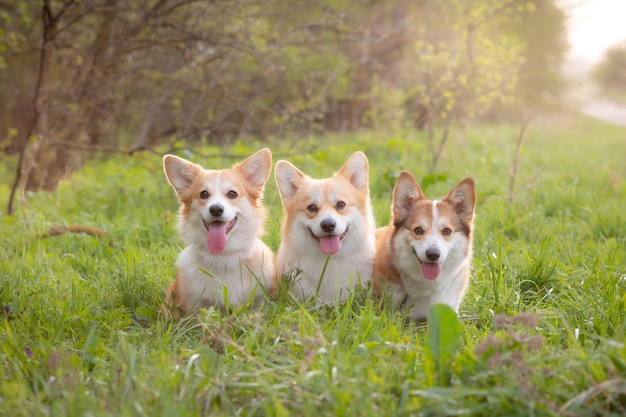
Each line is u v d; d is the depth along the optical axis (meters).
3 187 5.62
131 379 2.99
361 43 6.86
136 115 6.62
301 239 3.45
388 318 3.28
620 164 6.00
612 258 3.62
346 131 7.52
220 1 4.96
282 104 6.54
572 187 4.46
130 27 4.90
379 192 4.45
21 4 4.75
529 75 12.95
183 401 2.94
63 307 3.35
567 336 3.18
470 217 3.42
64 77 6.16
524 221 4.02
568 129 11.02
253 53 4.91
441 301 3.41
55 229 3.96
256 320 3.18
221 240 3.40
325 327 3.20
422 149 5.77
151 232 3.96
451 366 2.97
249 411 2.94
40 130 5.10
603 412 2.87
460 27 5.46
